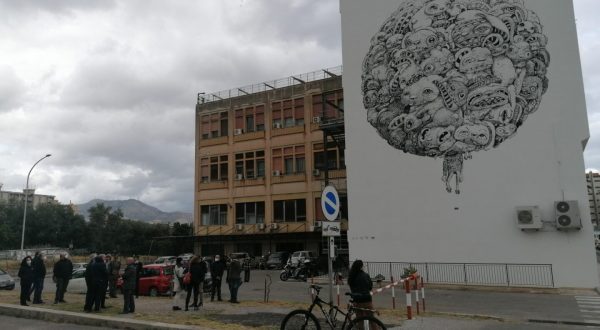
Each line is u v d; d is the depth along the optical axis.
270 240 42.50
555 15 22.70
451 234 23.53
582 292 19.31
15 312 13.49
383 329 8.00
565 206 21.08
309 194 41.47
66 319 12.21
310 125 42.56
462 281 22.84
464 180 23.55
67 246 88.00
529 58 22.89
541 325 11.42
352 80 27.47
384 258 25.02
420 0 25.80
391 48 26.36
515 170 22.53
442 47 24.88
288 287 23.12
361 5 27.77
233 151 46.38
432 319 11.84
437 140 24.44
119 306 14.70
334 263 31.39
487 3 24.06
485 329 10.58
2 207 87.12
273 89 45.34
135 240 72.25
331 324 8.49
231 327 10.24
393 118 25.81
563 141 21.83
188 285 13.73
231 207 45.31
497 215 22.64
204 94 50.03
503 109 23.11
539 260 21.56
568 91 22.05
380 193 25.69
